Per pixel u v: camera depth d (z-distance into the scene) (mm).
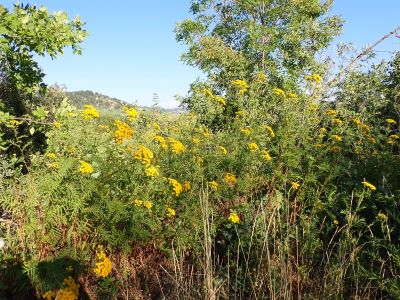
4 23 4777
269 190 4723
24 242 3334
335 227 4234
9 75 5930
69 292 3084
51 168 3779
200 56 18422
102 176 3604
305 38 17672
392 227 3879
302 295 3273
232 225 4121
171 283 3426
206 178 4656
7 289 3205
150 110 7902
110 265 3305
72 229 3305
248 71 17172
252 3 18469
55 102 8898
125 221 3604
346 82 10344
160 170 4332
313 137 6398
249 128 6531
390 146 6832
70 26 5270
